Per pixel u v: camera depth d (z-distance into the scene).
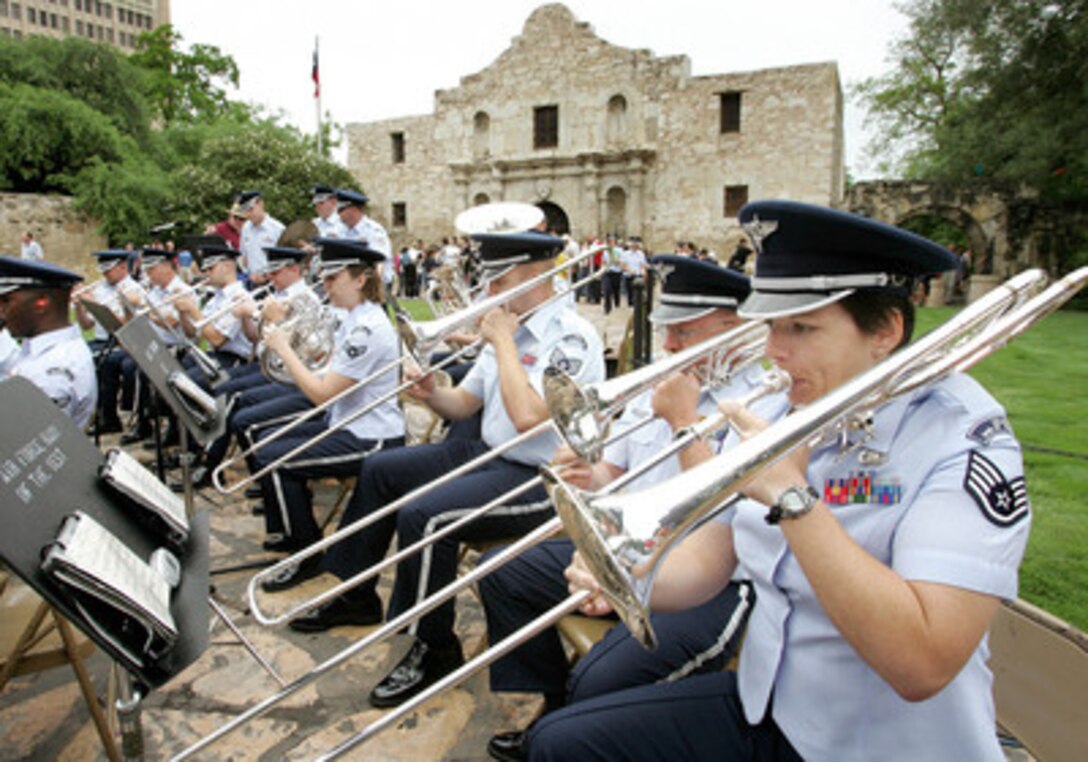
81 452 1.88
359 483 3.22
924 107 26.28
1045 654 1.61
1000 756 1.29
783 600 1.42
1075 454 5.16
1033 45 16.72
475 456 3.23
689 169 26.33
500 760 2.39
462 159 29.36
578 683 1.95
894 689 1.15
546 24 27.64
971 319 1.22
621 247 16.64
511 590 2.30
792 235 1.31
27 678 2.93
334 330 4.39
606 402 1.92
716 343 1.94
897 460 1.29
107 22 69.50
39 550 1.50
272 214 22.84
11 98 22.75
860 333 1.32
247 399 5.03
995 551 1.15
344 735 2.53
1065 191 18.69
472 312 2.98
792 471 1.16
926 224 26.30
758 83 25.33
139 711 1.64
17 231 21.16
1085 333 12.33
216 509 4.59
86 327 6.73
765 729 1.46
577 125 27.53
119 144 23.69
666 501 1.17
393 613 2.75
